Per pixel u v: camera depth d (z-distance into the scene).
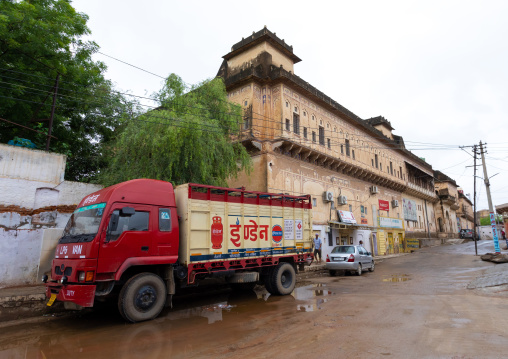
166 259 7.51
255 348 5.20
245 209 9.55
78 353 5.18
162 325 6.72
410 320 6.68
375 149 32.59
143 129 11.66
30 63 12.58
